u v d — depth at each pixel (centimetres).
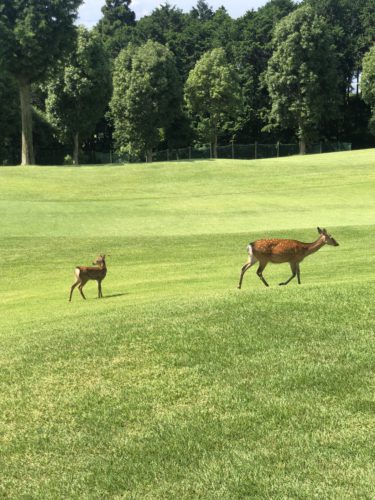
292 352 771
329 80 7712
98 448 592
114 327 939
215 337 843
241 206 3169
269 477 511
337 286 1063
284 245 1211
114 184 4309
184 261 1978
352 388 662
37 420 660
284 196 3509
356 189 3675
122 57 7706
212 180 4372
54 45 5322
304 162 5112
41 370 793
